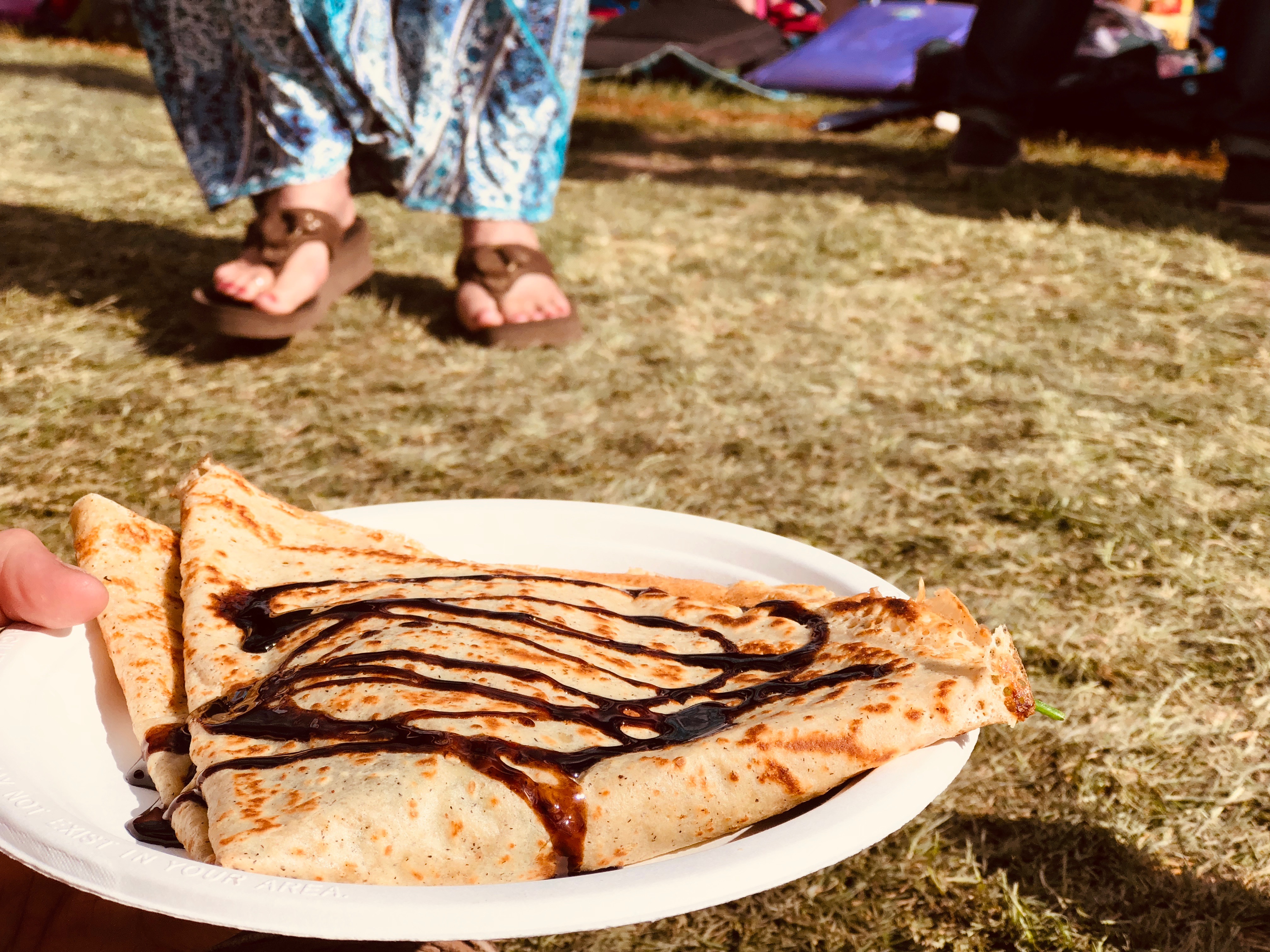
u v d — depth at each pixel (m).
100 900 0.35
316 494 0.74
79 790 0.32
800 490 0.75
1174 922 0.43
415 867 0.30
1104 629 0.60
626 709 0.34
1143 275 1.21
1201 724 0.53
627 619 0.38
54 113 2.04
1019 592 0.63
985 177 1.71
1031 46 1.67
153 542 0.42
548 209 1.05
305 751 0.32
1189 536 0.69
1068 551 0.68
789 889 0.46
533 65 0.97
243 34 0.92
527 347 1.02
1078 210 1.50
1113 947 0.42
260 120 0.98
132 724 0.35
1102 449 0.81
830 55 2.69
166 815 0.32
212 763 0.32
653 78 2.78
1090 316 1.09
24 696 0.34
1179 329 1.05
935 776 0.31
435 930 0.25
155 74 0.99
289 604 0.38
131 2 0.96
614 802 0.31
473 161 1.01
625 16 2.86
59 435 0.82
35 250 1.25
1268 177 1.46
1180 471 0.77
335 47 0.92
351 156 1.06
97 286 1.15
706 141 2.10
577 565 0.44
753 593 0.40
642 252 1.34
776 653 0.36
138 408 0.87
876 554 0.67
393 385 0.94
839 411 0.88
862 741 0.31
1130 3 2.44
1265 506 0.72
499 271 1.03
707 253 1.33
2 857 0.35
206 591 0.38
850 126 2.23
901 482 0.76
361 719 0.33
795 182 1.74
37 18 3.59
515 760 0.31
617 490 0.74
